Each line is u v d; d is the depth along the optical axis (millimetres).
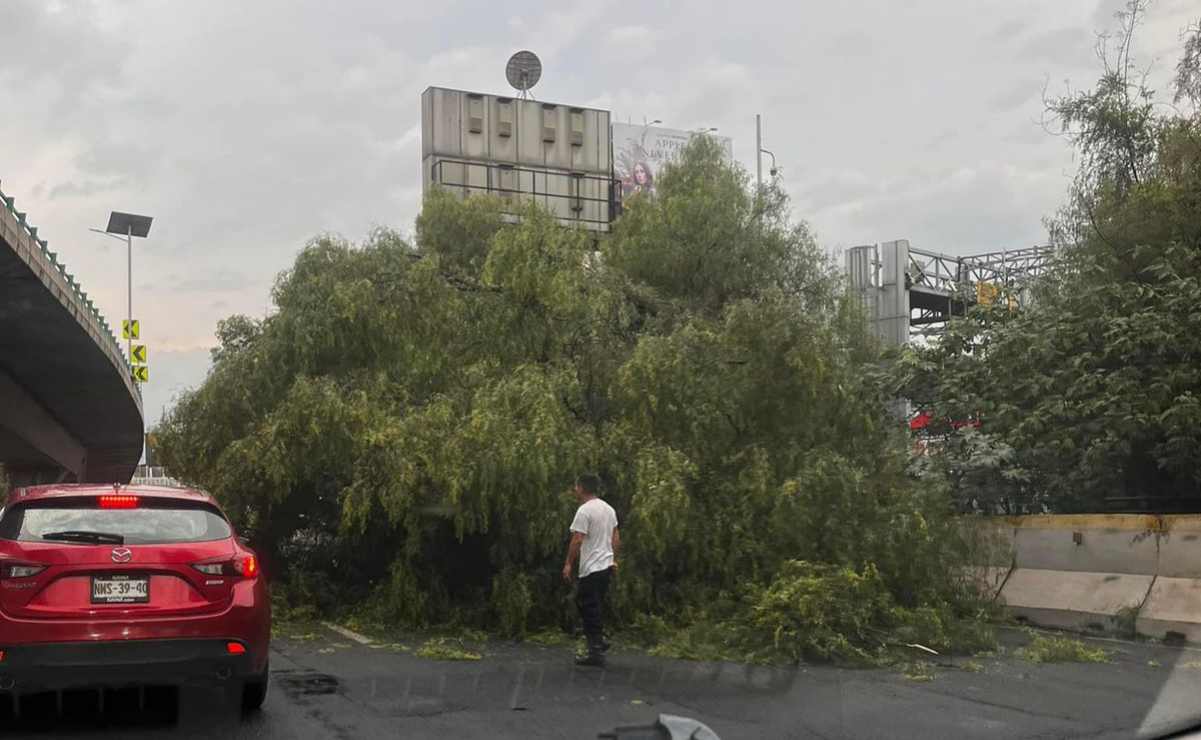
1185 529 11453
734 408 12227
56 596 6676
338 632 11617
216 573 7008
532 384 11930
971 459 14375
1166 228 16094
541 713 7402
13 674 6523
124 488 7500
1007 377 15484
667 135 58094
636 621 11047
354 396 12406
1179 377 14148
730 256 19969
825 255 22188
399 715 7336
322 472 12734
